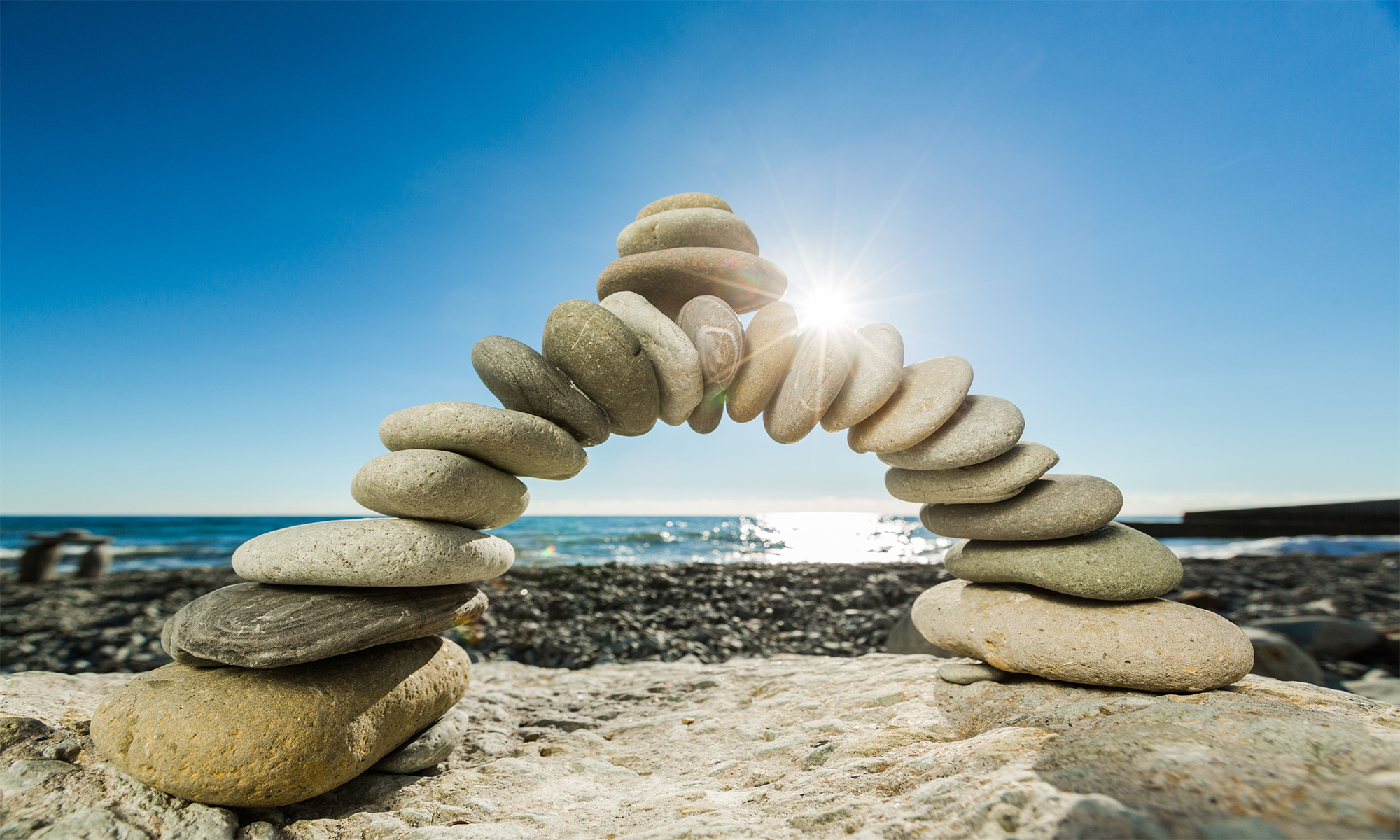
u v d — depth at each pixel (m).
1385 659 5.13
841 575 10.99
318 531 2.17
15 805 1.69
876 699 2.77
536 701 3.62
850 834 1.49
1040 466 2.54
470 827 1.81
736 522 42.62
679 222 2.95
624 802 2.04
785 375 2.85
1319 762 1.39
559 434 2.48
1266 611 7.40
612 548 19.72
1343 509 19.17
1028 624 2.49
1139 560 2.41
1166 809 1.23
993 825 1.30
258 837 1.81
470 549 2.34
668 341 2.61
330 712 2.01
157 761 1.82
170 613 7.98
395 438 2.37
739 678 3.75
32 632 6.66
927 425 2.60
